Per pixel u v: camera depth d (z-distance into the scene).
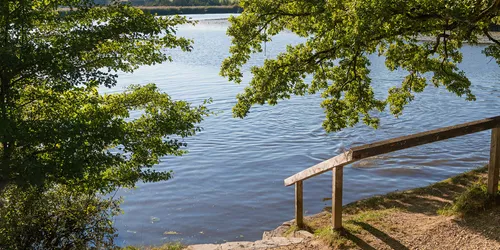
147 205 14.17
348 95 11.83
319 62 10.87
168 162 18.97
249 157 19.39
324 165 7.39
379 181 15.31
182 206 14.05
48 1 7.79
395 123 24.31
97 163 7.46
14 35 7.37
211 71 45.53
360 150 6.17
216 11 118.75
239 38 10.48
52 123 7.18
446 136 6.60
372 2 7.82
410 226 7.20
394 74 41.50
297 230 8.93
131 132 8.50
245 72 42.81
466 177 10.88
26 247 8.12
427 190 10.27
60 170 7.14
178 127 8.93
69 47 7.34
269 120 26.06
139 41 8.64
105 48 8.25
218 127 24.70
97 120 7.82
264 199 14.44
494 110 26.94
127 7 8.21
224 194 15.05
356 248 6.62
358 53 9.92
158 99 9.31
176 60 54.72
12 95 7.35
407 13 8.37
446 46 11.81
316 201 14.00
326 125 12.17
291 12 10.11
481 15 8.40
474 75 39.41
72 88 8.27
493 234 6.42
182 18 8.62
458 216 7.09
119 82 38.41
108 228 8.89
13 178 6.76
